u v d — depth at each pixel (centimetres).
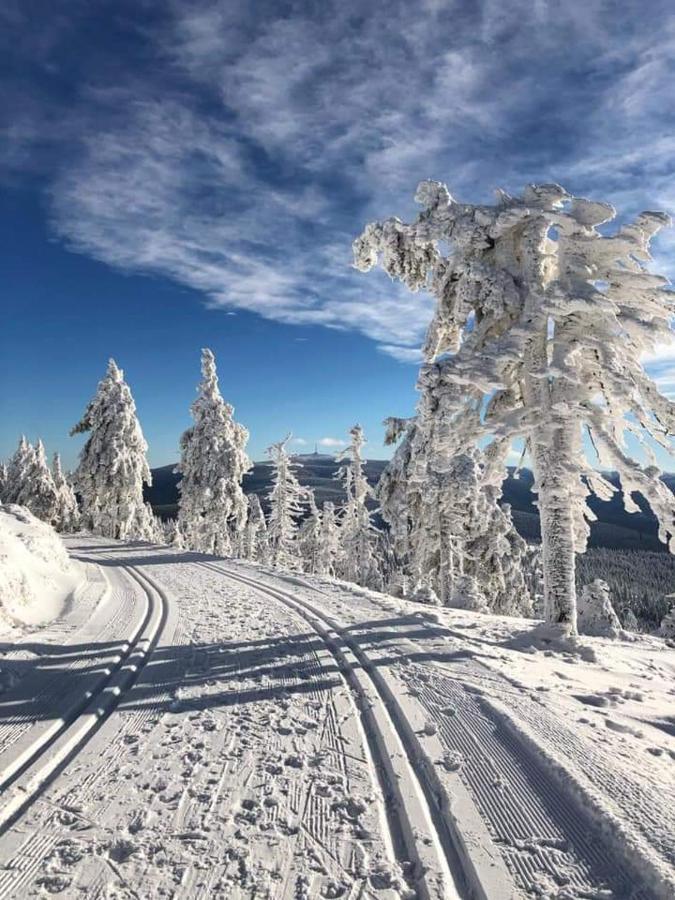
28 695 537
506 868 287
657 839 303
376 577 3262
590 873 283
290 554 4322
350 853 303
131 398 3247
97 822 331
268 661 679
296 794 366
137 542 2631
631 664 825
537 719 491
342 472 3431
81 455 3178
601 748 432
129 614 956
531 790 367
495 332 1067
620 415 1038
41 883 276
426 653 720
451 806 346
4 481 4425
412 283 1244
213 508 3291
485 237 1051
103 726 476
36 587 1020
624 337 983
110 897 266
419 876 282
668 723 525
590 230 1014
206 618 938
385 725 478
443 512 2105
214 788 373
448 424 1012
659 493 892
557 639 898
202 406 3362
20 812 342
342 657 697
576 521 1067
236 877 281
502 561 2675
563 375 952
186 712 511
